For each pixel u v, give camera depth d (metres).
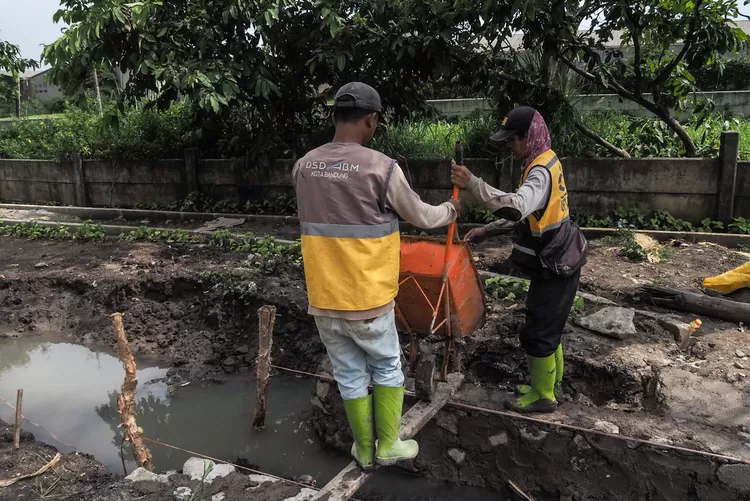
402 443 3.13
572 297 3.69
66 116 13.47
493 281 5.89
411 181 9.30
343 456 4.67
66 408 5.48
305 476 4.38
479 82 8.86
